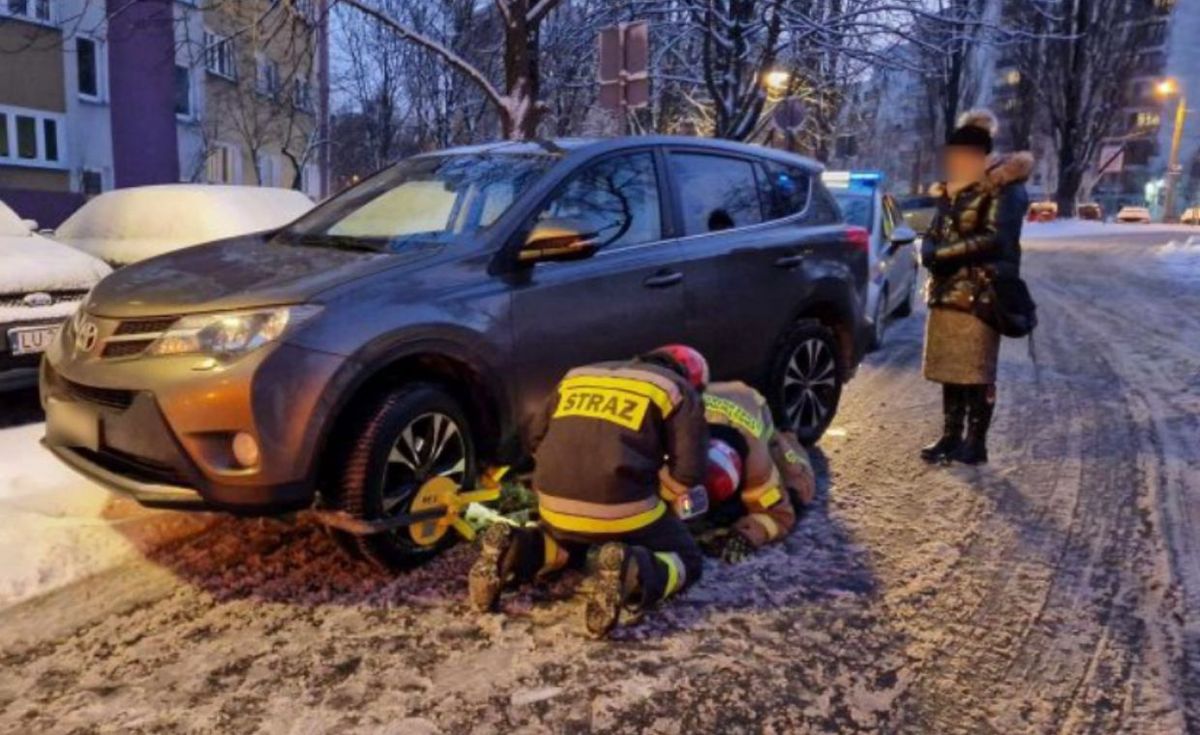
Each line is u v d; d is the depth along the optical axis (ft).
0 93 57.98
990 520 14.19
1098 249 84.38
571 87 49.85
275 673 9.61
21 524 12.75
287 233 14.32
